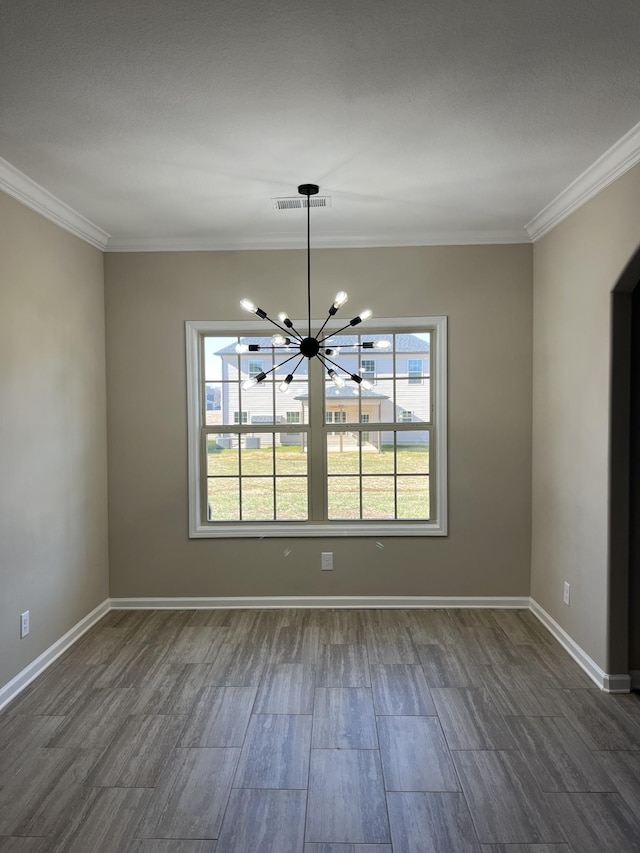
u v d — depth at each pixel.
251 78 2.00
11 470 2.84
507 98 2.16
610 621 2.85
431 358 4.08
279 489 4.14
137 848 1.86
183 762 2.31
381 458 4.11
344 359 4.09
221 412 4.15
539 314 3.81
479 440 3.98
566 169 2.84
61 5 1.60
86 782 2.19
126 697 2.83
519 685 2.93
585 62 1.92
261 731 2.53
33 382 3.06
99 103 2.15
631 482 2.89
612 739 2.46
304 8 1.63
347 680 2.99
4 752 2.39
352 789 2.15
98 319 3.91
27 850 1.86
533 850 1.85
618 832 1.92
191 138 2.46
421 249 3.96
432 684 2.95
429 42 1.80
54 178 2.88
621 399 2.82
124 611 4.03
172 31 1.72
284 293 4.00
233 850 1.85
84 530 3.68
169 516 4.05
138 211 3.39
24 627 2.96
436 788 2.15
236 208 3.37
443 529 4.00
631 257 2.61
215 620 3.85
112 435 4.04
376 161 2.72
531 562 3.98
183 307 4.01
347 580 4.05
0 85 2.02
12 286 2.86
